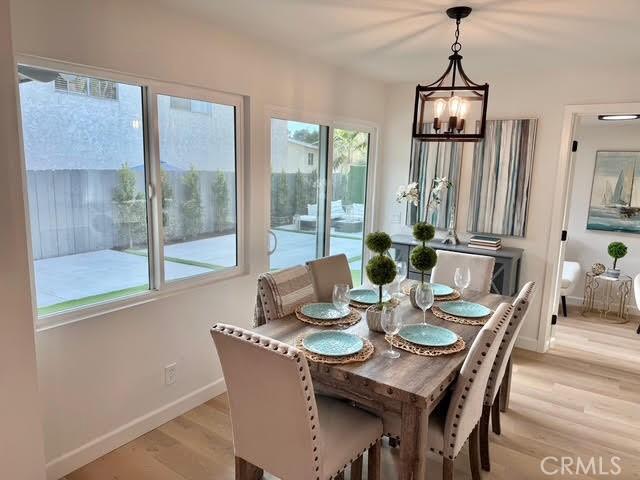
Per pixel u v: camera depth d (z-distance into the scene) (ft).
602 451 8.54
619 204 17.62
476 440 7.21
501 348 7.64
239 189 10.49
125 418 8.39
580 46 9.98
